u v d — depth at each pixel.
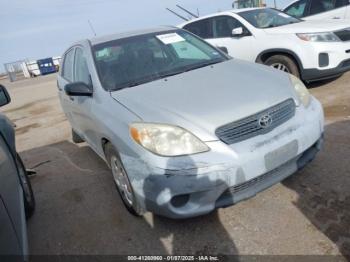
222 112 2.71
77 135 5.50
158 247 2.86
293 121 2.88
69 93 3.55
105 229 3.26
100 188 4.07
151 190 2.68
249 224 2.90
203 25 7.46
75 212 3.68
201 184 2.55
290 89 3.07
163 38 4.19
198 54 4.11
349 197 2.99
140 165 2.71
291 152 2.79
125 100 3.14
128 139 2.83
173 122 2.68
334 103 5.33
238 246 2.69
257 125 2.71
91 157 5.14
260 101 2.82
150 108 2.89
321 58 5.80
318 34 5.81
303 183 3.30
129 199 3.24
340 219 2.75
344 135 4.12
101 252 2.96
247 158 2.58
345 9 8.35
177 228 3.03
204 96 2.94
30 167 5.29
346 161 3.54
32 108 11.05
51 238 3.31
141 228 3.14
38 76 31.34
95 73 3.69
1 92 3.34
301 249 2.54
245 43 6.66
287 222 2.83
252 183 2.72
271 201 3.12
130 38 4.18
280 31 6.23
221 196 2.67
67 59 4.93
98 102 3.45
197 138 2.59
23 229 2.28
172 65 3.81
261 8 7.29
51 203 3.98
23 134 7.65
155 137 2.65
